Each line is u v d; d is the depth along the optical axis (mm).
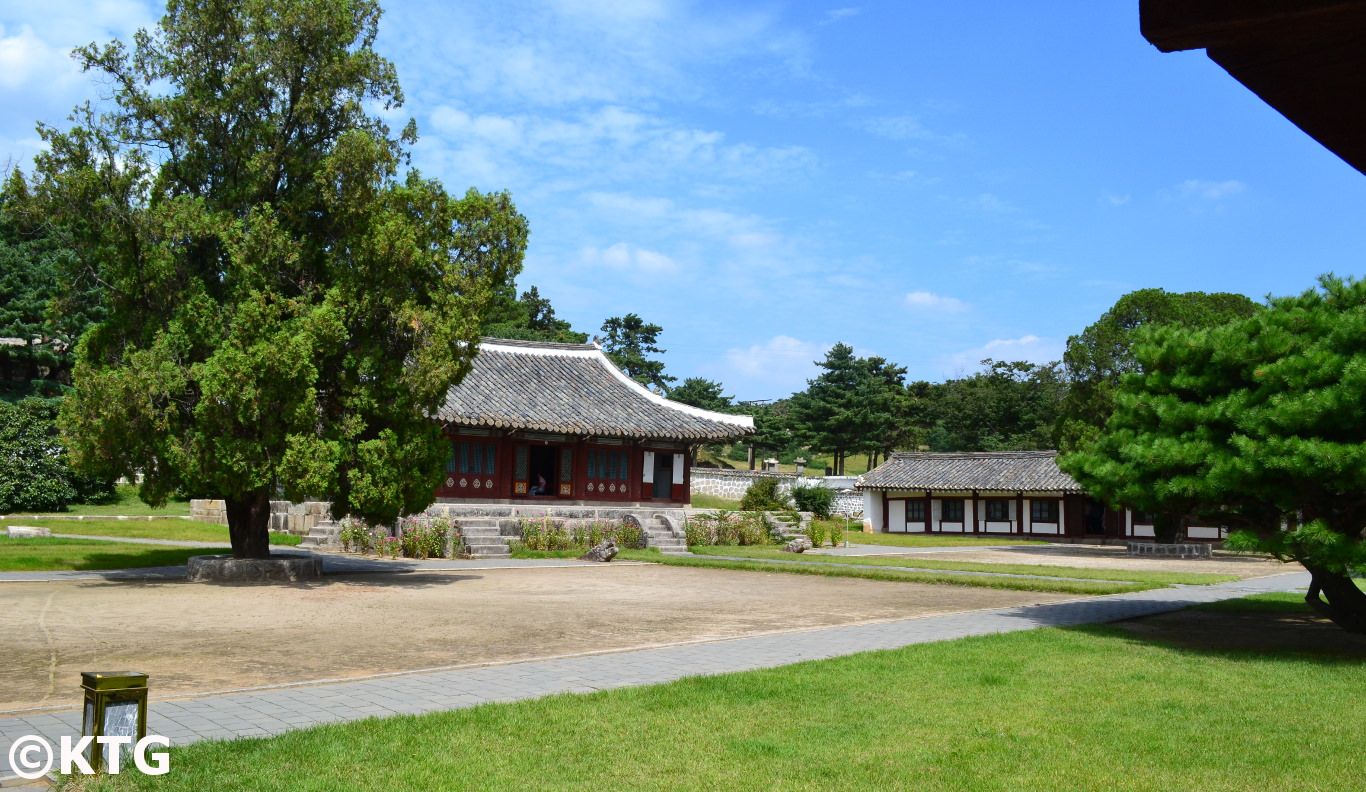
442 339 17422
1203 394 12523
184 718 7207
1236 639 12562
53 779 5590
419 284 18391
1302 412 10773
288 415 16594
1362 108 2789
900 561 27172
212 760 5910
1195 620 14656
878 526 52656
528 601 16078
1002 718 7492
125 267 17016
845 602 16812
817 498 45438
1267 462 10766
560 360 35656
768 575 22781
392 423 18219
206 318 16859
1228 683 9148
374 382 17906
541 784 5617
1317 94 2721
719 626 13281
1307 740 6969
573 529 29125
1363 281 12742
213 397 16172
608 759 6152
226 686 8578
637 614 14539
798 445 76812
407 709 7605
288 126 18484
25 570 19359
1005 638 11766
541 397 31672
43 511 31078
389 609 14586
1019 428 75375
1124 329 43969
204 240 17766
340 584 18188
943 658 10195
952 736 6895
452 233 18406
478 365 32438
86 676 5820
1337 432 11117
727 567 24594
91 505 32906
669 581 20500
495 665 9734
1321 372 11016
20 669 9219
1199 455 11656
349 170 17375
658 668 9641
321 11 17922
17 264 35938
